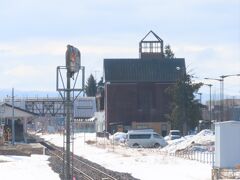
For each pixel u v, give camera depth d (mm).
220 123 84438
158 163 113562
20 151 141375
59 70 59031
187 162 113688
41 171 95500
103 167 106625
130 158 128250
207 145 143875
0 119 191625
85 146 178750
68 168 59500
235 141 84250
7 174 90312
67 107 59156
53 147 166125
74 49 59219
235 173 83000
